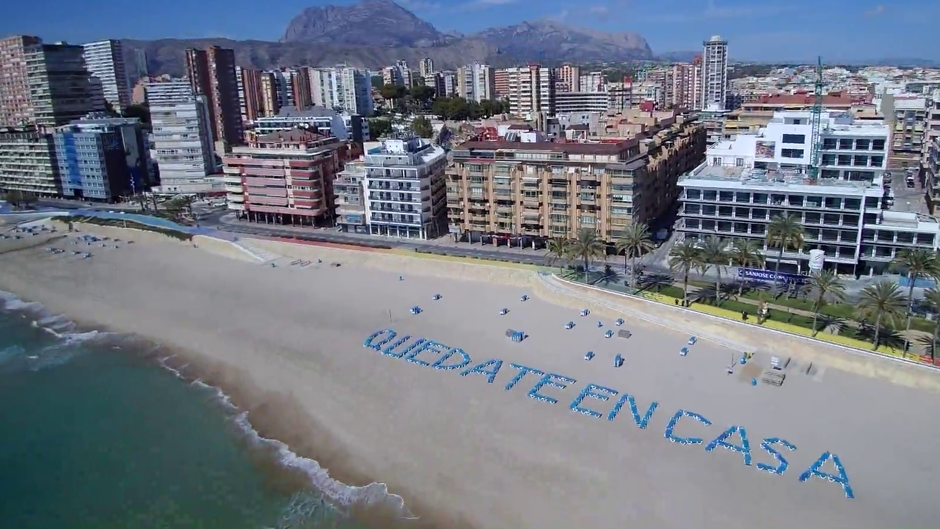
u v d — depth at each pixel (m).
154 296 179.38
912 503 85.56
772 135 178.50
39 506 96.25
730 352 126.62
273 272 193.38
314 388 123.00
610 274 166.75
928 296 116.38
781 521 83.69
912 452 95.00
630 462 95.88
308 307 162.88
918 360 113.94
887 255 149.62
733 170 180.25
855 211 148.00
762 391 112.62
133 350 146.50
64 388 130.00
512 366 124.88
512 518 87.31
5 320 167.62
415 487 94.62
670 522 84.69
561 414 108.31
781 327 129.38
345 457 102.50
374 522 88.75
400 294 168.12
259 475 100.12
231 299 173.00
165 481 100.12
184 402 122.62
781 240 144.12
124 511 94.31
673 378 118.00
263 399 121.25
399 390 119.38
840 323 130.38
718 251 141.88
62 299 181.12
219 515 92.44
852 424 102.12
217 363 137.12
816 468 92.31
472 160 195.50
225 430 112.50
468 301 160.50
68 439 112.25
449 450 101.50
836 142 171.12
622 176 174.62
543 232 191.25
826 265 155.88
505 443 101.88
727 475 92.31
